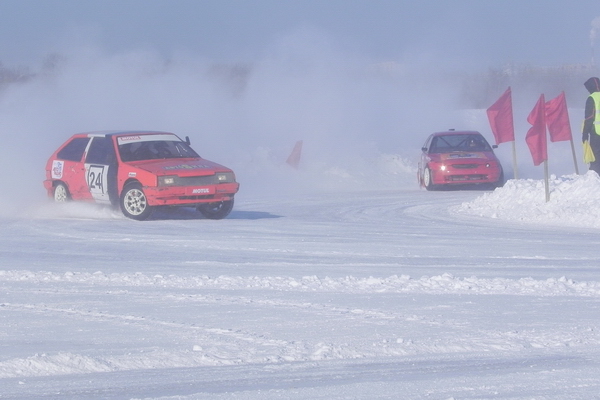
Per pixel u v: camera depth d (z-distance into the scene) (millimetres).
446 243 27344
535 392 11438
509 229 31172
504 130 40406
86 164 35469
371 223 33375
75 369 12711
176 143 36281
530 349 13891
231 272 21672
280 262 23375
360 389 11633
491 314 16406
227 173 34156
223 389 11703
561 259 23906
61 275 20672
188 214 36688
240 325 15484
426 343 14188
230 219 34812
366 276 21078
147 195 32812
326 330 15102
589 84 40750
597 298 18047
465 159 49938
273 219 34875
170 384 11969
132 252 25250
